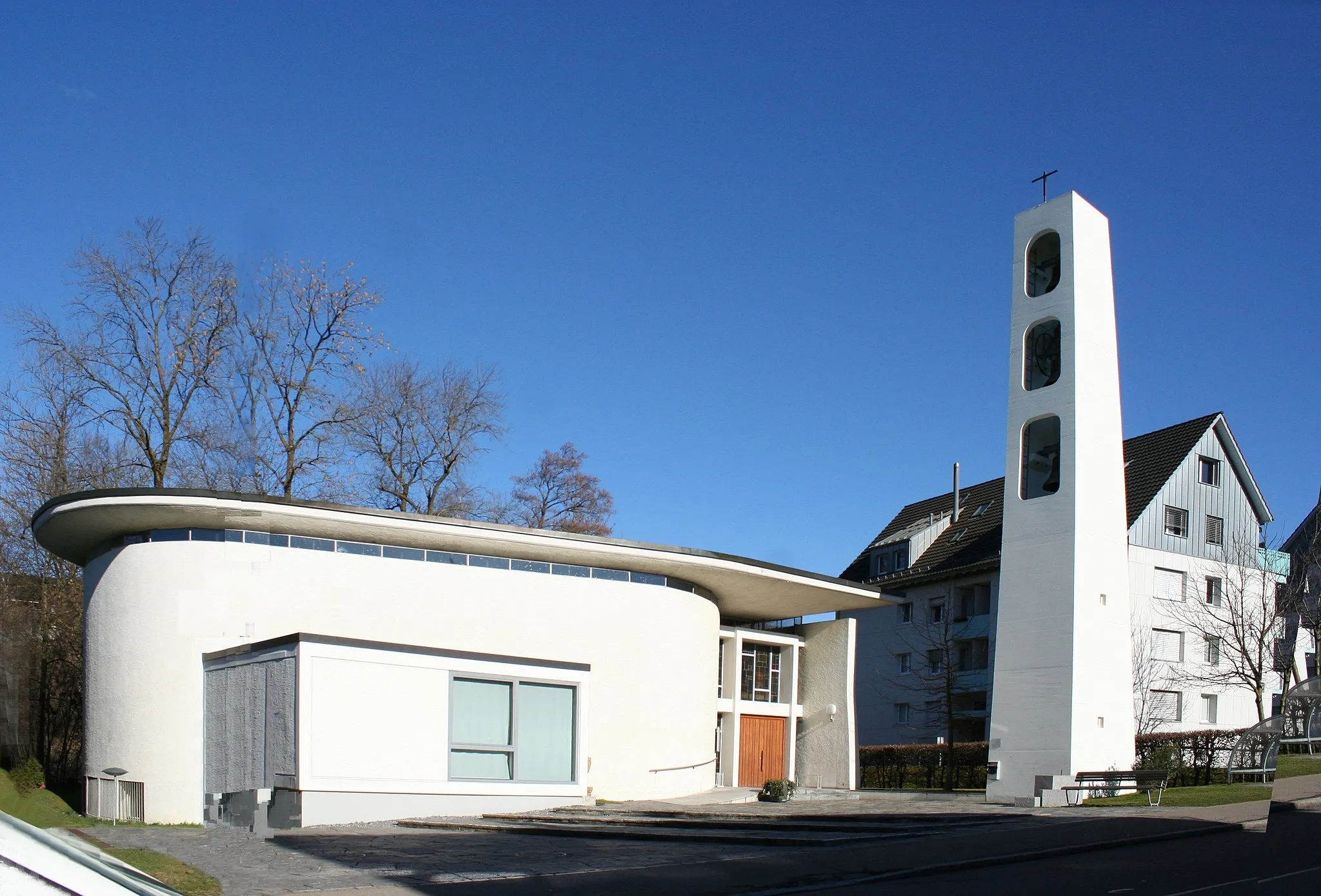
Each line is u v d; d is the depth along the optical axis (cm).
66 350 3503
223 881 1270
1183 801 2192
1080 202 2722
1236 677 4219
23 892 364
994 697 2597
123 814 2375
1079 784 2367
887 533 5759
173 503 2334
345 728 2028
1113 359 2711
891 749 4141
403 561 2612
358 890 1194
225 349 3741
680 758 2961
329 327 4016
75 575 3466
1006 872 1357
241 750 2183
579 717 2366
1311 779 1148
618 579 2911
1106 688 2508
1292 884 1131
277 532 2495
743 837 1662
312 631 2481
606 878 1280
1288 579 4016
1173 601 4278
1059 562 2528
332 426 4075
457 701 2189
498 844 1669
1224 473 4581
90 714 2539
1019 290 2775
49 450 3569
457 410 4631
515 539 2669
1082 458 2567
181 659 2380
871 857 1441
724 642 3634
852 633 3684
